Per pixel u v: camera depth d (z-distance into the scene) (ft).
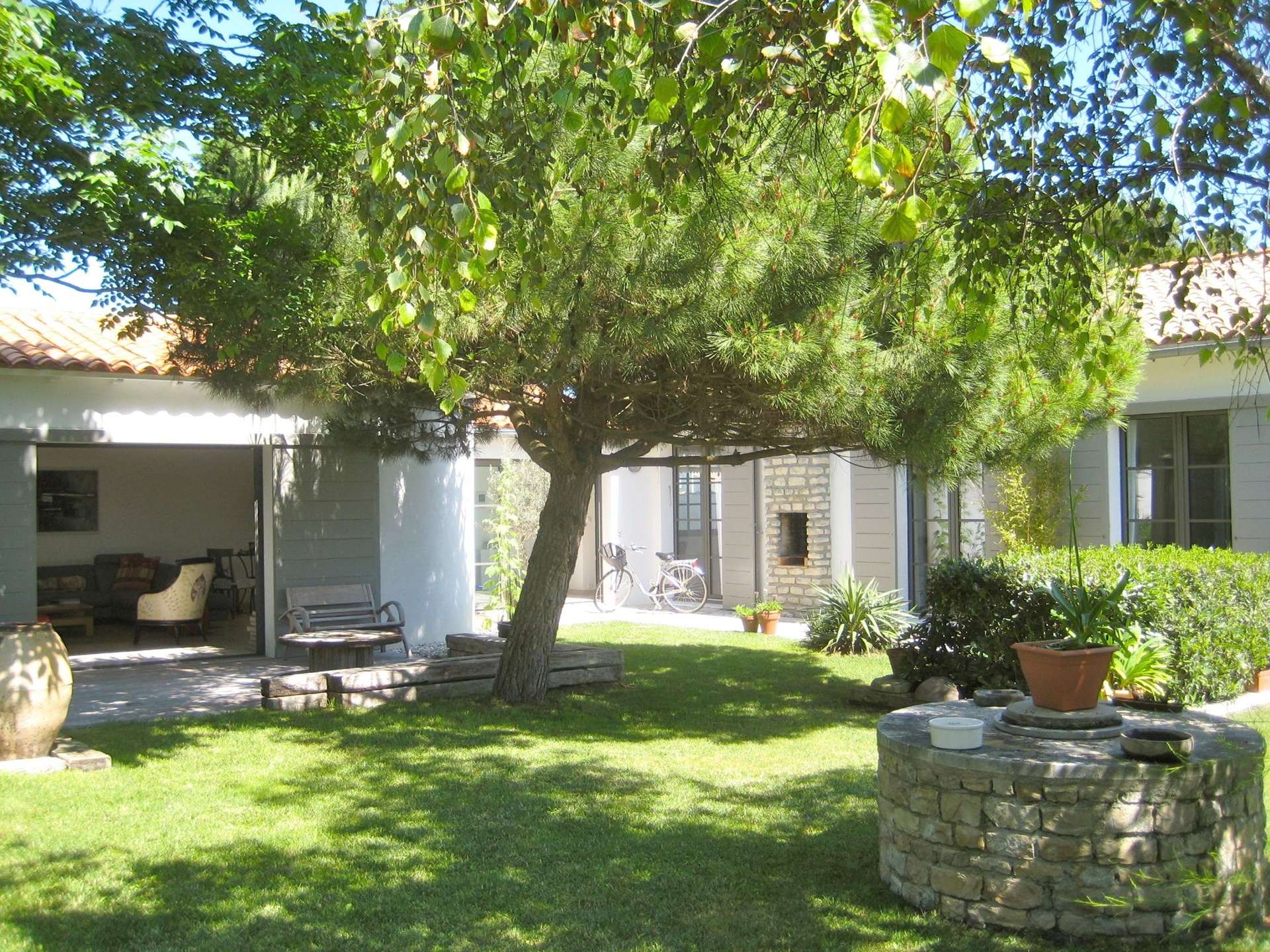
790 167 19.63
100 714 29.19
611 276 18.85
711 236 18.62
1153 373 35.40
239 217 24.26
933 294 20.47
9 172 19.62
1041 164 16.76
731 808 19.81
